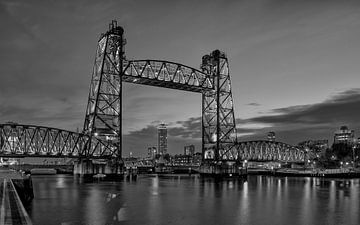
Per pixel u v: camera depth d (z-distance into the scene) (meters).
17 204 32.19
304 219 51.75
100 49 118.62
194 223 47.97
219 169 145.50
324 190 99.88
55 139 113.62
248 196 80.94
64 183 110.19
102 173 114.81
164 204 65.38
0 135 108.50
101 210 56.28
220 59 146.00
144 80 123.44
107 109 113.88
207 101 147.62
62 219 48.25
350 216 54.31
